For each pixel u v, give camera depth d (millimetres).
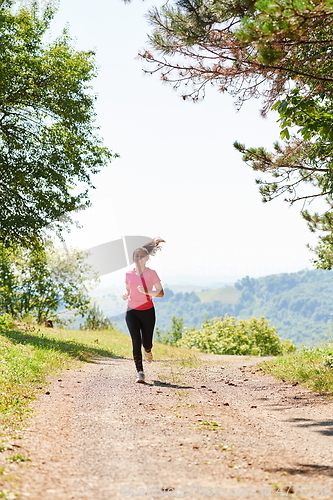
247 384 9227
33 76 20547
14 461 3484
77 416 5387
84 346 17984
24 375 8320
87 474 3301
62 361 11617
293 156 10898
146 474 3316
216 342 34938
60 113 20516
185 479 3209
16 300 34781
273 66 7473
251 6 6855
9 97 20406
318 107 7508
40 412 5508
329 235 15008
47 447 3988
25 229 19719
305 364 11406
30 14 21828
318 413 6195
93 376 9391
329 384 8422
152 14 7461
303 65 7754
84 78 21641
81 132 21891
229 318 36281
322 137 7727
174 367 12281
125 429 4770
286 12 5379
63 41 22719
